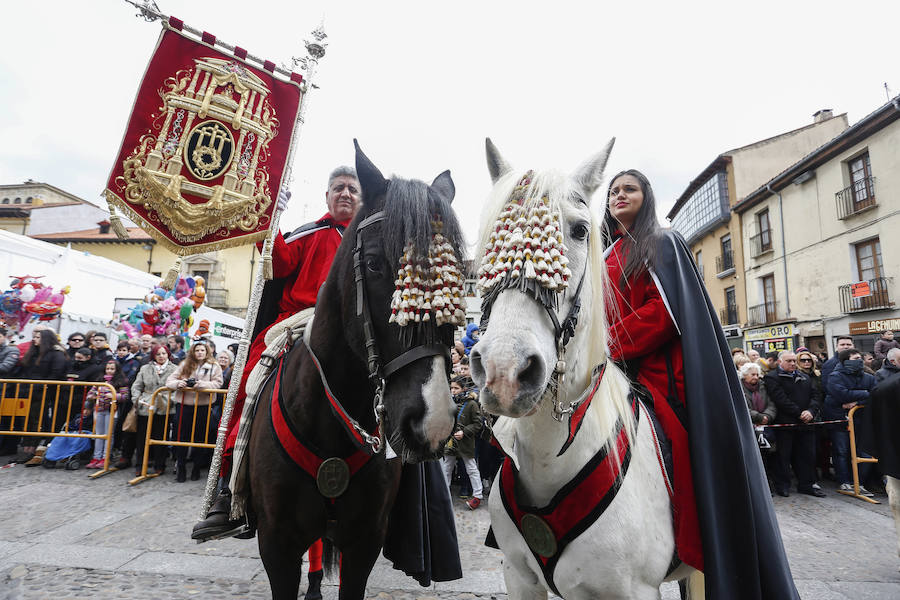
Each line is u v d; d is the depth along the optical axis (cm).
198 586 305
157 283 1301
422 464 227
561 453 138
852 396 602
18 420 668
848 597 313
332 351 170
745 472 151
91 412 652
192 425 588
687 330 167
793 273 1662
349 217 258
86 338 714
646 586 139
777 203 1747
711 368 163
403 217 141
